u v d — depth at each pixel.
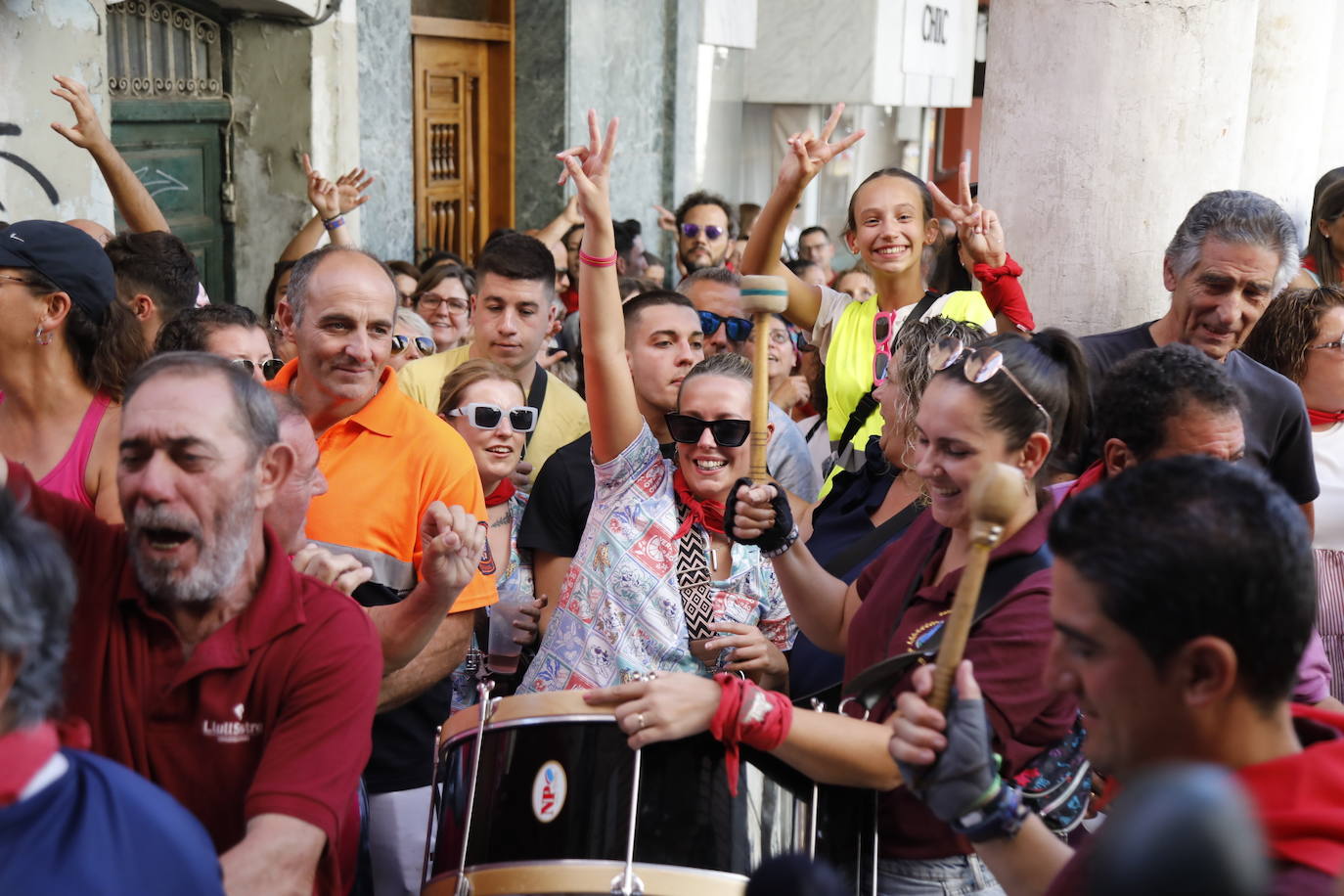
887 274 4.27
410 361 4.54
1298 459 3.41
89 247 2.76
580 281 2.95
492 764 2.19
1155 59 4.39
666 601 2.82
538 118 9.27
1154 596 1.32
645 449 2.95
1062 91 4.48
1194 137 4.46
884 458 3.05
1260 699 1.33
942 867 2.19
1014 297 4.03
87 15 5.26
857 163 13.94
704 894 2.04
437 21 8.42
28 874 1.34
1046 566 2.09
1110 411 2.60
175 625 1.92
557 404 4.28
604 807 2.10
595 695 2.17
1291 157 6.46
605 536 2.88
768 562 2.92
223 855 1.76
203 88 6.85
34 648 1.35
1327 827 1.21
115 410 2.79
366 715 1.93
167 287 3.91
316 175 5.34
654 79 10.34
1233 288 3.29
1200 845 0.73
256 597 1.92
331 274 2.90
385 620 2.39
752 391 2.66
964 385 2.13
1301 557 1.34
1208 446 2.49
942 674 1.62
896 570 2.36
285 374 3.10
